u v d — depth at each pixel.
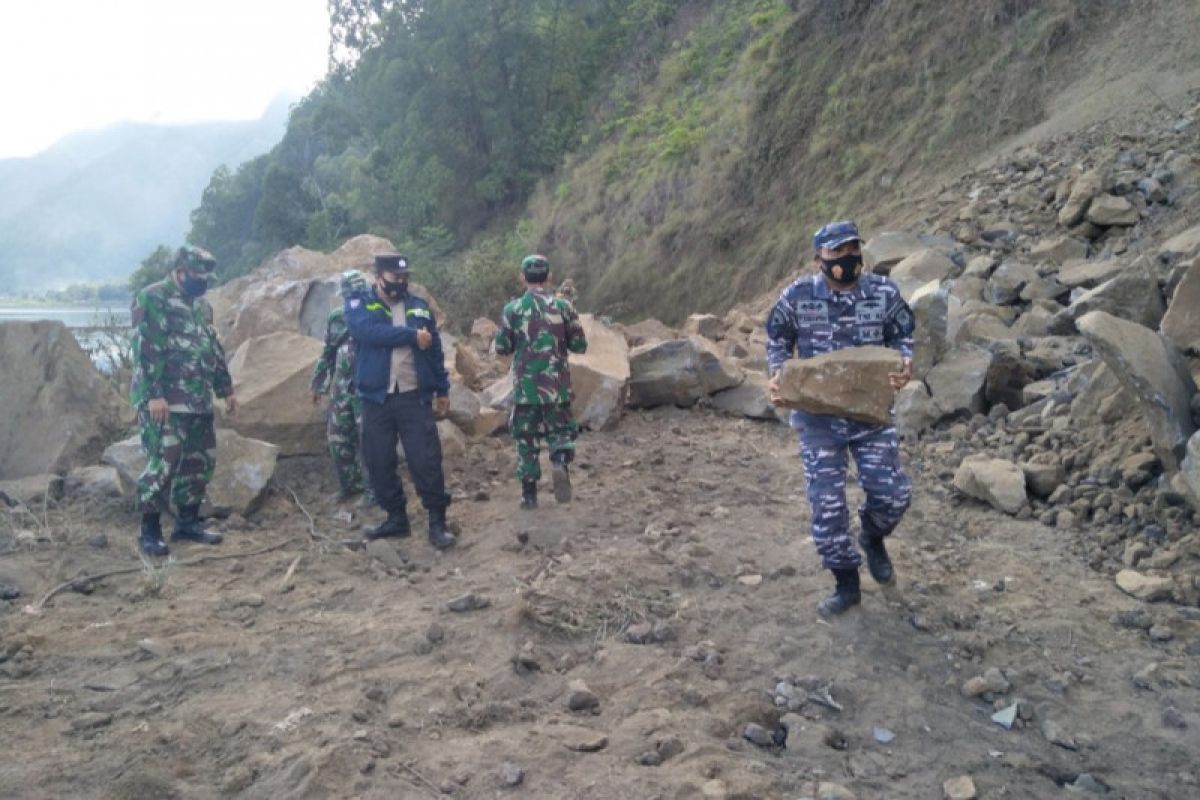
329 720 3.81
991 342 8.80
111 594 5.32
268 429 7.62
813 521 4.71
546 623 4.68
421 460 6.00
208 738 3.71
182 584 5.46
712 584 5.30
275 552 6.07
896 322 4.77
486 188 35.00
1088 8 16.08
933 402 8.20
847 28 20.80
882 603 5.02
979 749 3.85
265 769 3.47
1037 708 4.16
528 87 35.41
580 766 3.53
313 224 40.84
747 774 3.48
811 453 4.71
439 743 3.68
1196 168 11.02
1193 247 8.84
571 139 34.31
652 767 3.52
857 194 17.97
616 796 3.32
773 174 21.00
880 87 19.25
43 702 4.02
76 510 6.65
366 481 7.12
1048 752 3.88
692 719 3.87
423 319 6.06
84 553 5.87
